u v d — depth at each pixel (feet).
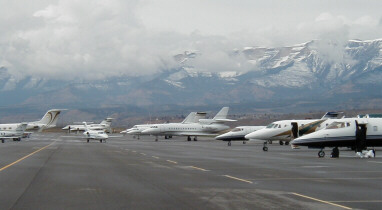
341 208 54.13
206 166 114.62
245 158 147.13
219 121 443.32
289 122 215.92
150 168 108.58
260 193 66.08
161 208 54.13
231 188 71.61
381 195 64.23
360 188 71.67
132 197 62.49
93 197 62.59
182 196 63.31
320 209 53.47
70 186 74.33
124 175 91.81
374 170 101.91
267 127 218.79
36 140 378.12
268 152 189.06
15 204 57.06
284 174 93.61
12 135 354.74
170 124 409.49
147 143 320.09
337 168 107.55
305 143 149.69
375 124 150.30
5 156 155.02
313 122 213.66
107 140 400.67
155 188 71.72
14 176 89.92
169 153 179.83
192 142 352.69
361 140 148.77
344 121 150.82
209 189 70.49
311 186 74.08
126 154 170.71
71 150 200.64
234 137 290.97
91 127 644.69
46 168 108.17
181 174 93.86
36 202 58.54
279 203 57.47
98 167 111.34
